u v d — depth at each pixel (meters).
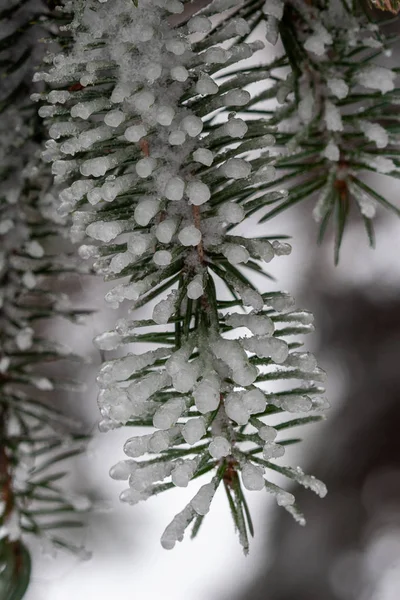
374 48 0.63
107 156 0.57
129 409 0.55
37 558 1.16
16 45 0.63
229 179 0.58
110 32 0.57
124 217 0.58
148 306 1.11
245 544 0.56
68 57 0.57
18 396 0.68
